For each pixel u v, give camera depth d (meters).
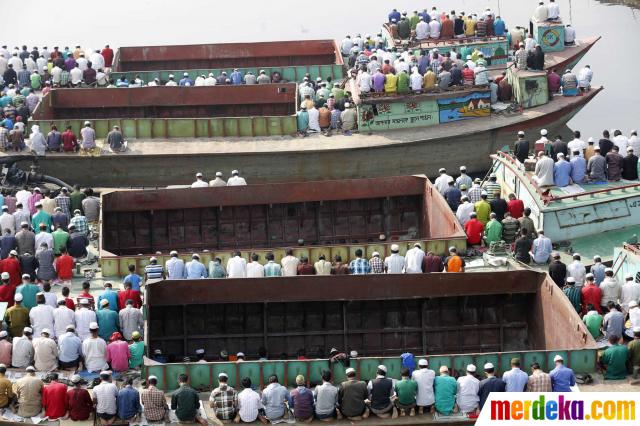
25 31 84.56
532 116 53.47
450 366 32.34
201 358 35.19
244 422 31.20
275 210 46.06
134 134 52.56
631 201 42.12
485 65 57.72
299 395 31.11
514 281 37.25
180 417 30.97
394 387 31.66
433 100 52.72
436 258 38.62
